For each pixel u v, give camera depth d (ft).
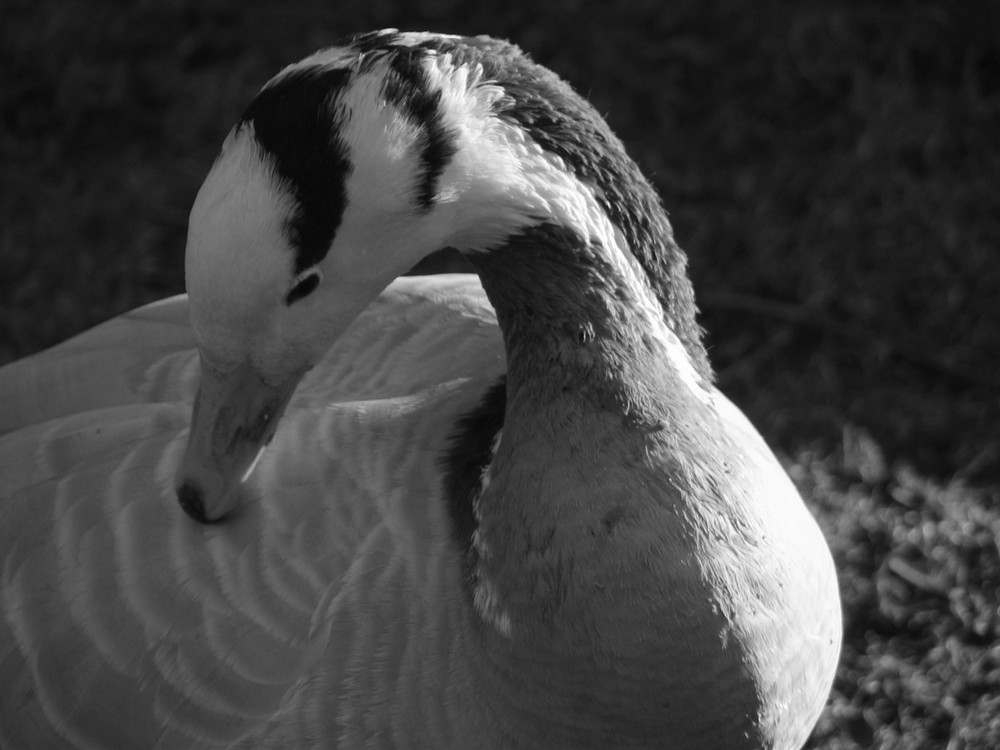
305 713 16.20
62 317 31.53
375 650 16.19
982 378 29.81
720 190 34.55
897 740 22.91
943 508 26.63
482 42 15.24
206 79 37.86
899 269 32.24
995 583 25.27
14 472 18.44
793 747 17.84
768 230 33.27
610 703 15.56
